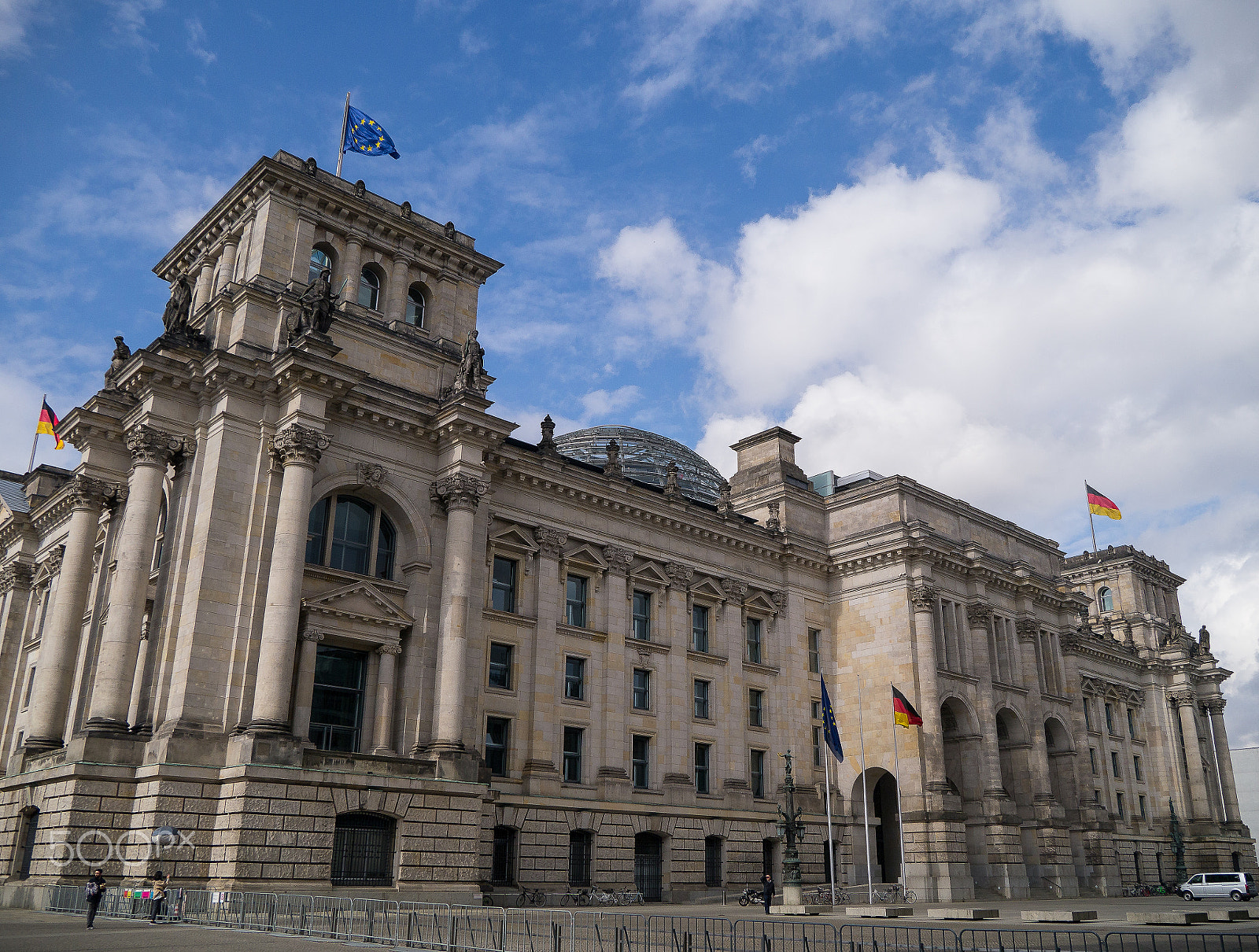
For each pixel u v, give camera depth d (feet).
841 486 303.68
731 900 222.07
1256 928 142.31
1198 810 388.78
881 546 263.70
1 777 222.07
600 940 104.73
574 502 223.71
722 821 228.43
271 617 157.48
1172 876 371.76
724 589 249.14
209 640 157.99
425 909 145.38
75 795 146.10
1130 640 407.23
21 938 106.11
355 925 126.72
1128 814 365.20
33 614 235.81
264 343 178.81
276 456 169.68
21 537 240.53
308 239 190.08
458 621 178.60
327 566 177.27
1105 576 437.17
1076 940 121.19
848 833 253.44
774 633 258.98
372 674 177.58
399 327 197.88
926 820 238.07
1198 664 414.82
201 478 169.17
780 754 249.34
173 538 167.84
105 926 122.93
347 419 181.37
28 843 163.73
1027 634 289.33
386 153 211.00
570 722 210.18
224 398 169.07
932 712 247.50
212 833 149.07
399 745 176.14
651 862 215.92
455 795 168.96
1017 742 280.51
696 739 232.32
